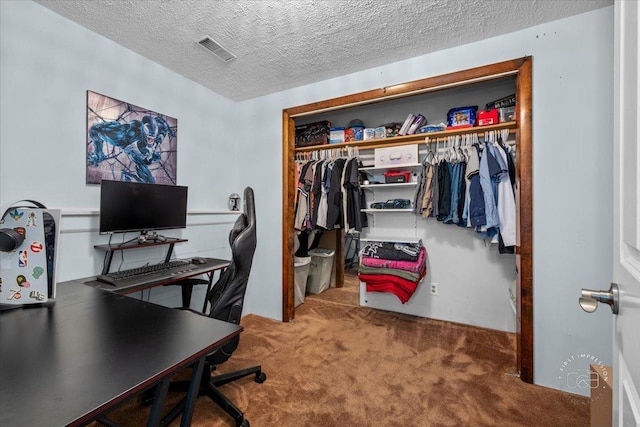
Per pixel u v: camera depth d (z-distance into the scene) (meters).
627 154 0.53
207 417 1.48
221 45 2.06
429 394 1.67
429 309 2.92
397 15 1.74
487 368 1.95
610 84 1.65
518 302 1.90
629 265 0.52
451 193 2.54
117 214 1.87
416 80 2.20
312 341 2.35
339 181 2.94
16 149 1.58
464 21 1.79
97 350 0.84
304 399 1.62
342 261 4.16
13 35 1.56
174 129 2.46
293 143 2.87
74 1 1.63
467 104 2.89
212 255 2.80
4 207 1.44
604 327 1.65
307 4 1.65
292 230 2.86
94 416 0.60
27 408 0.59
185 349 0.85
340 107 2.56
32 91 1.63
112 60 2.02
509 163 2.30
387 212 3.17
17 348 0.85
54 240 1.32
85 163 1.87
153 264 2.23
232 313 1.35
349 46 2.07
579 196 1.70
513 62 1.86
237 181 3.11
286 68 2.39
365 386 1.74
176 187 2.27
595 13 1.67
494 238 2.33
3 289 1.22
